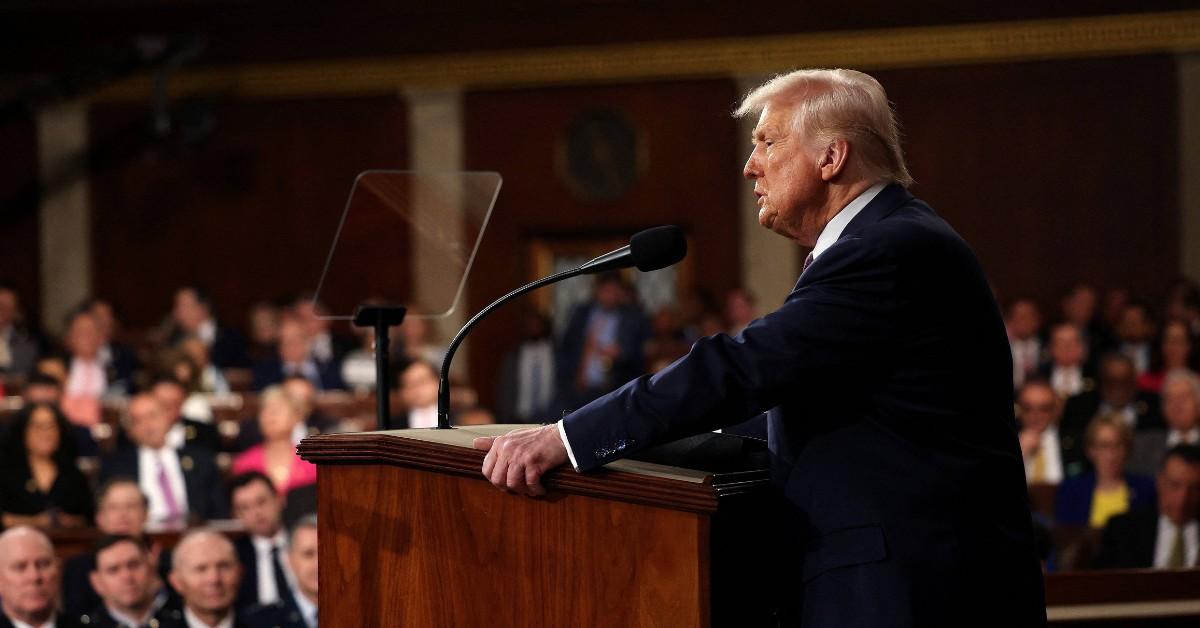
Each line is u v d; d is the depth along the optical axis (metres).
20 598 4.96
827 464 2.39
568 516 2.27
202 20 14.48
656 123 13.91
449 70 14.22
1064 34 13.02
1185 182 12.84
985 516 2.40
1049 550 5.09
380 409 2.77
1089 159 13.05
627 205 14.00
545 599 2.29
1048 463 8.23
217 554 5.36
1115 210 13.02
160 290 14.76
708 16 13.67
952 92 13.24
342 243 3.26
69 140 14.79
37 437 7.48
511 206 14.22
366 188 3.12
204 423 8.91
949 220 13.28
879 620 2.29
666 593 2.18
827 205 2.50
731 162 13.72
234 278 14.67
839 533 2.35
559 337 12.62
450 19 14.18
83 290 14.82
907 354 2.37
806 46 13.46
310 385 9.35
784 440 2.46
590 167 14.05
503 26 14.11
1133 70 12.94
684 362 2.30
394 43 14.29
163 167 14.74
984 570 2.37
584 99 14.04
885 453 2.37
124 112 14.73
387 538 2.41
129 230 14.78
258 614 5.77
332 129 14.47
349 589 2.43
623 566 2.22
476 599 2.34
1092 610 3.88
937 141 13.28
